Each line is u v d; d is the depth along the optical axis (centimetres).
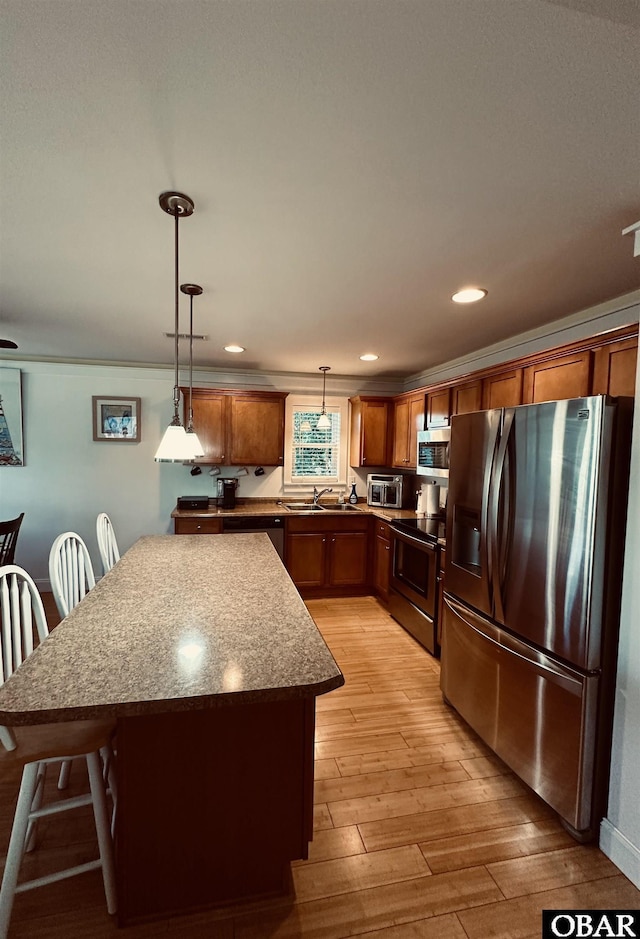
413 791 188
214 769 129
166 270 207
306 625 147
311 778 136
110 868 133
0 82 99
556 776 170
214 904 135
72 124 113
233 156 125
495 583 202
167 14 84
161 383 447
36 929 129
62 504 433
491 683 206
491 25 85
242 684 108
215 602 169
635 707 150
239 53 92
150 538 294
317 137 117
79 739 131
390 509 454
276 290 230
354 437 484
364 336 322
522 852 160
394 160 126
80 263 200
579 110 105
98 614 155
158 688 105
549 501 175
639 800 148
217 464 441
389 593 390
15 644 144
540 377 240
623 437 159
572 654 165
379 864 153
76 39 89
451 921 136
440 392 360
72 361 425
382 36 88
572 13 82
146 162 129
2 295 244
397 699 258
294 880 147
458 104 104
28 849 153
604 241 173
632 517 152
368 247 181
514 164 127
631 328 181
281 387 480
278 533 421
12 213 158
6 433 413
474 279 212
